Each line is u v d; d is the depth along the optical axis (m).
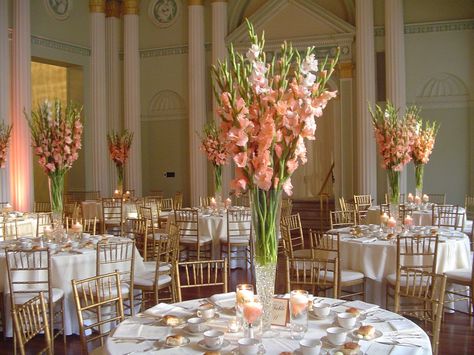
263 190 3.09
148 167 15.51
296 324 3.05
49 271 5.11
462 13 12.64
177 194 13.82
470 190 12.67
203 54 14.41
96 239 6.66
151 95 15.34
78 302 3.79
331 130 15.02
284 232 6.88
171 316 3.38
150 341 3.10
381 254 6.03
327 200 13.72
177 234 6.46
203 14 14.48
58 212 6.56
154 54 15.28
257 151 2.97
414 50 12.95
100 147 14.52
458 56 12.67
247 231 8.77
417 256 5.96
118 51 15.37
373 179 12.53
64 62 14.13
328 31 13.41
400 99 12.48
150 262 6.82
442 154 12.85
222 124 3.02
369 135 12.53
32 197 12.30
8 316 5.62
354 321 3.21
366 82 12.61
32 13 13.23
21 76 12.18
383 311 3.55
